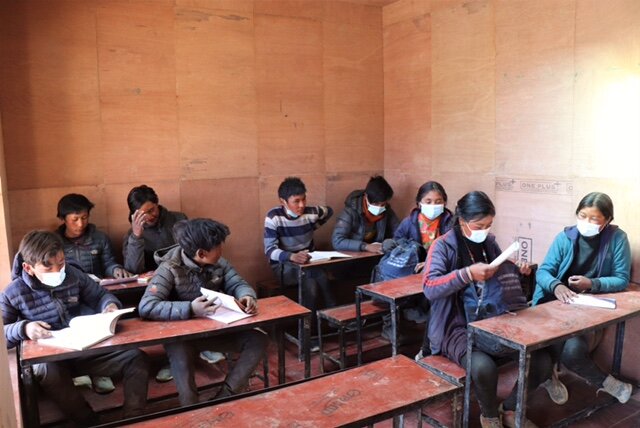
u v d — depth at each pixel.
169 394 2.87
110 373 2.53
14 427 1.01
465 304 2.59
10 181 3.56
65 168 3.73
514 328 2.33
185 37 4.05
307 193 4.68
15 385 2.35
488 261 2.66
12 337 2.28
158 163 4.04
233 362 3.20
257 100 4.38
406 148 4.76
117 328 2.40
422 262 3.65
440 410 2.86
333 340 3.87
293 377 3.31
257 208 4.46
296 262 3.75
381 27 4.88
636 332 3.11
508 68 3.77
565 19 3.37
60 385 2.38
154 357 3.07
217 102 4.21
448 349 2.58
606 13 3.14
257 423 1.66
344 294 4.58
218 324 2.43
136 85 3.92
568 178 3.42
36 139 3.62
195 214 4.21
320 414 1.70
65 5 3.64
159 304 2.50
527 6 3.60
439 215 3.82
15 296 2.45
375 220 4.32
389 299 2.95
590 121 3.26
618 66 3.10
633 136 3.04
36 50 3.58
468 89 4.10
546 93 3.52
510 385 3.15
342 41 4.71
